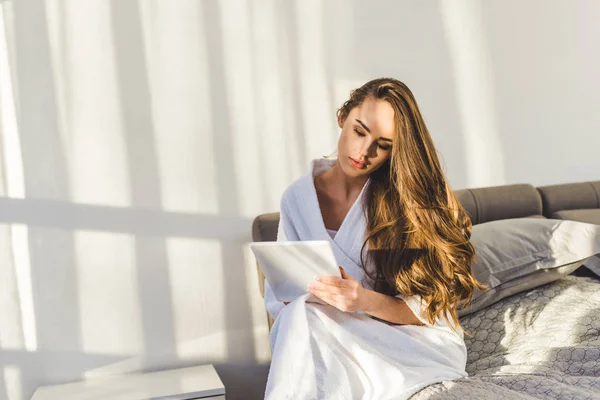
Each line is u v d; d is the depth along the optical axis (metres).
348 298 1.54
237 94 2.46
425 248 1.69
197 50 2.41
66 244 2.31
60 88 2.29
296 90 2.52
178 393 2.12
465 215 1.78
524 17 2.80
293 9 2.51
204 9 2.42
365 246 1.73
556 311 1.98
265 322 2.51
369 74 2.60
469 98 2.74
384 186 1.74
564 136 2.88
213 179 2.44
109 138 2.34
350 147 1.67
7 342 2.28
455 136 2.72
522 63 2.81
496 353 1.91
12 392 2.29
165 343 2.42
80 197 2.32
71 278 2.32
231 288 2.47
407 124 1.65
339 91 2.57
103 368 2.36
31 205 2.28
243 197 2.47
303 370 1.49
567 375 1.59
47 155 2.29
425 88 2.68
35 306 2.29
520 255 2.12
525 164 2.83
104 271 2.35
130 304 2.38
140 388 2.20
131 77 2.35
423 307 1.68
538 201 2.63
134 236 2.37
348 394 1.50
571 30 2.88
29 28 2.27
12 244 2.28
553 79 2.86
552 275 2.14
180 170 2.41
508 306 2.07
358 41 2.59
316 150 2.55
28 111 2.27
